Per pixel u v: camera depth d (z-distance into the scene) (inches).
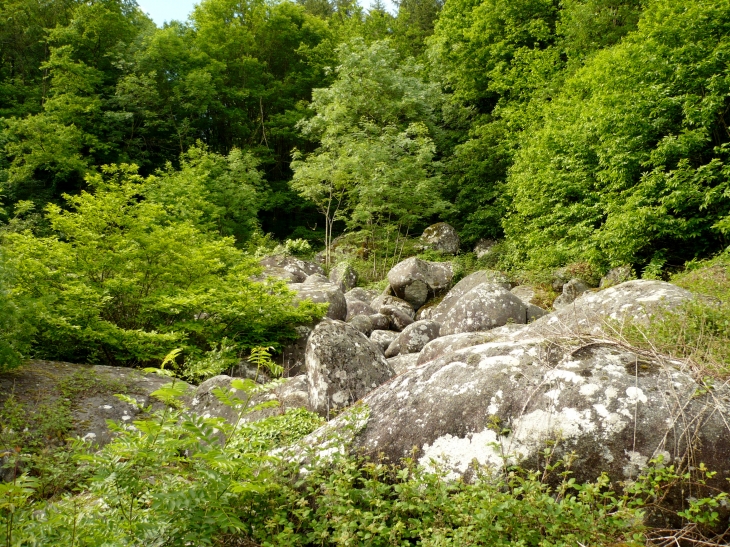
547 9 949.8
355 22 1353.3
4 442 203.5
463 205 938.7
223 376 249.8
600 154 570.9
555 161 661.3
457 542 100.6
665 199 487.8
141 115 1011.9
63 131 843.4
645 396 120.1
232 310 368.8
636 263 551.5
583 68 694.5
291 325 406.3
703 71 506.3
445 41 1092.5
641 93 529.7
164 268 387.2
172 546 101.3
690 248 542.0
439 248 888.3
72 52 954.1
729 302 190.1
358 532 108.9
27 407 229.3
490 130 894.4
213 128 1189.7
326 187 919.0
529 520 105.1
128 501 110.7
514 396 130.0
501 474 119.2
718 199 480.7
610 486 112.3
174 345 346.0
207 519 103.0
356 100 966.4
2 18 965.8
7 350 237.6
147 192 740.7
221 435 212.5
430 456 129.5
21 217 758.5
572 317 227.8
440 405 136.5
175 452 111.7
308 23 1279.5
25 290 326.3
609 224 531.5
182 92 1059.9
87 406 240.4
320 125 984.3
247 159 1003.3
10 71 1027.3
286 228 1198.9
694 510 102.2
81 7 999.0
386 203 882.1
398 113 1006.4
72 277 351.9
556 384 128.3
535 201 677.9
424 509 112.3
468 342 272.8
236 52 1196.5
